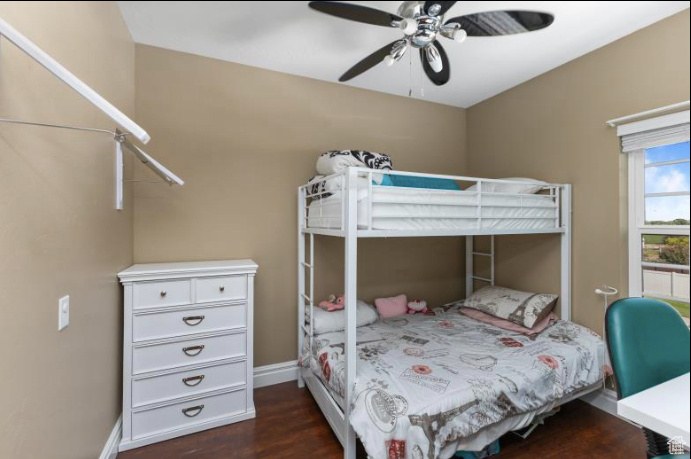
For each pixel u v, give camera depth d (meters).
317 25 2.02
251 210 2.53
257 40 2.19
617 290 2.17
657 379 1.13
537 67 2.56
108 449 1.65
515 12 1.45
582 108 2.38
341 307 2.52
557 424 2.04
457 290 3.41
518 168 2.88
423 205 1.85
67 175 1.17
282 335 2.63
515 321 2.41
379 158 2.26
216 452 1.79
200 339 1.99
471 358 1.90
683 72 1.85
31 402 0.94
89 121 1.37
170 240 2.29
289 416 2.13
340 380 1.75
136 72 2.20
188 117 2.34
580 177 2.40
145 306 1.86
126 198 2.00
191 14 1.90
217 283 2.03
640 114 2.01
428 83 2.86
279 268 2.62
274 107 2.61
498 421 1.58
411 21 1.43
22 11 0.88
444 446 1.46
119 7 1.82
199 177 2.37
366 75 2.71
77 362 1.27
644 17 1.93
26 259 0.92
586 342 2.11
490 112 3.17
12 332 0.85
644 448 1.81
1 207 0.80
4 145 0.81
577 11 1.87
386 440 1.38
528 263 2.81
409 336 2.28
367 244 2.99
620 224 2.17
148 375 1.86
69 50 1.18
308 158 2.72
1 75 0.80
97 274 1.49
